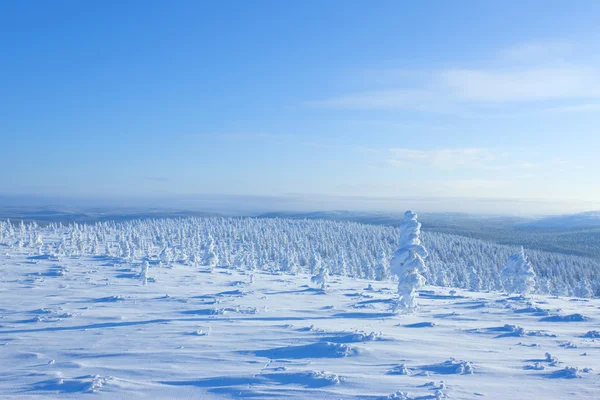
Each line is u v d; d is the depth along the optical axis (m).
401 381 11.16
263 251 109.56
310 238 174.00
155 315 27.61
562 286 95.19
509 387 10.50
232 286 48.28
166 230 160.00
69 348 17.62
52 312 28.59
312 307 31.48
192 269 69.19
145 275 47.12
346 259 99.88
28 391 11.16
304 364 13.54
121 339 19.30
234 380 11.82
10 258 71.75
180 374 12.80
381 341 16.98
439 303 34.00
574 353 15.02
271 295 39.50
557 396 9.84
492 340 17.70
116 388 11.20
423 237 185.00
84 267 63.38
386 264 67.50
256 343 17.53
